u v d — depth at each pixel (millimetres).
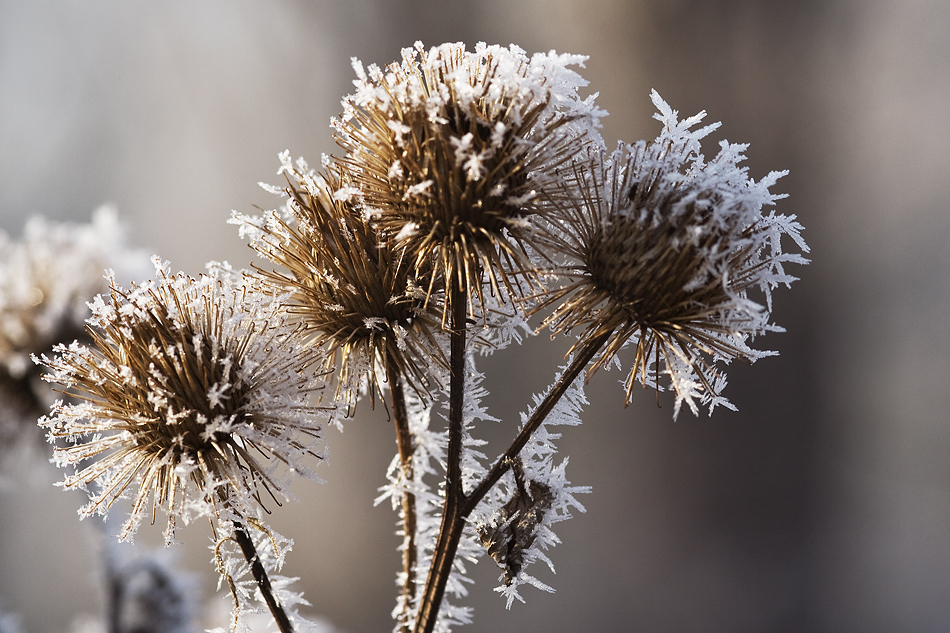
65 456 370
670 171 371
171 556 447
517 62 371
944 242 1546
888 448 1572
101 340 372
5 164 1904
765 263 372
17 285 452
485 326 378
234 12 1941
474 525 380
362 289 376
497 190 365
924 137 1564
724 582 1586
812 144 1665
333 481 1689
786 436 1634
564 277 377
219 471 368
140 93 1969
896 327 1594
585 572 1595
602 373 1640
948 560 1479
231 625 374
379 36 1931
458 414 377
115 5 1923
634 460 1638
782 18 1649
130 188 1965
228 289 374
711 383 376
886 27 1584
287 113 1990
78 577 1619
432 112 365
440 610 388
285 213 385
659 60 1720
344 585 1675
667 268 367
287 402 370
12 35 1888
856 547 1562
